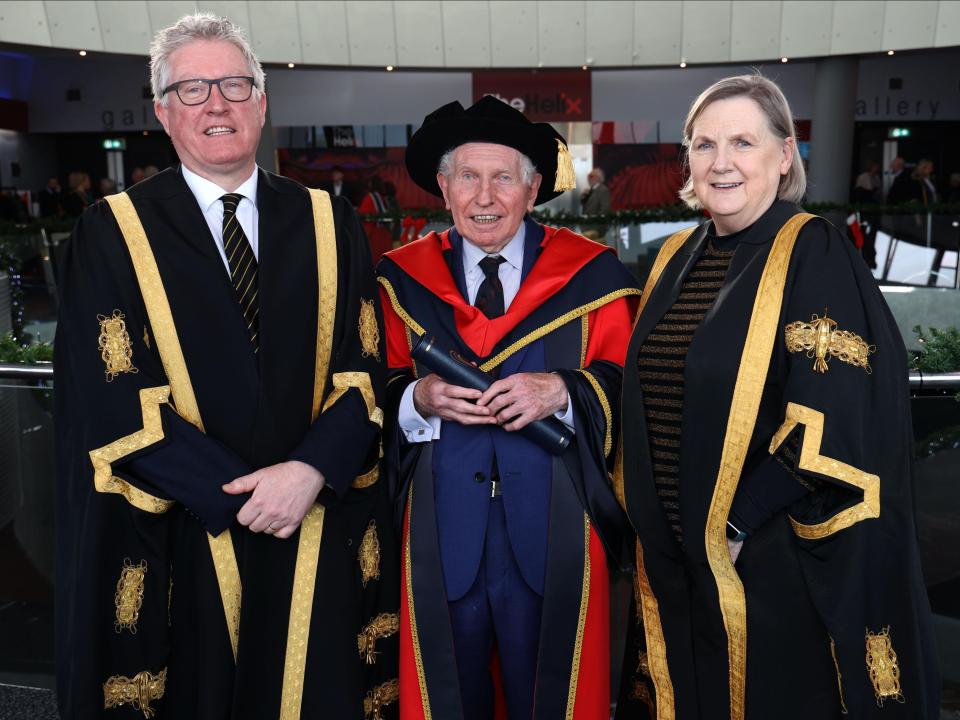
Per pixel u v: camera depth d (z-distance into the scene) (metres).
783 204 2.09
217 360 2.08
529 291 2.32
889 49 12.13
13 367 2.88
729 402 2.00
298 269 2.16
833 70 12.78
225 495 1.96
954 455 2.58
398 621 2.36
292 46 12.19
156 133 16.66
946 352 2.69
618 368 2.34
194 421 2.07
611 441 2.29
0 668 3.02
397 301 2.40
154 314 2.06
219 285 2.09
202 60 2.03
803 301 1.94
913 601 1.88
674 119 15.49
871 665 1.86
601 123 15.52
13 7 10.26
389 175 15.70
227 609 2.07
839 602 1.87
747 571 2.01
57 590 2.13
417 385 2.27
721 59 12.76
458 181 2.28
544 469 2.25
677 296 2.18
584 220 9.43
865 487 1.84
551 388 2.19
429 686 2.23
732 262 2.08
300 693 2.11
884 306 1.98
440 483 2.27
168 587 2.07
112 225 2.08
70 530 2.07
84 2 10.62
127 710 2.03
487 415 2.17
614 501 2.28
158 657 2.05
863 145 16.61
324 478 2.04
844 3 12.20
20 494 2.91
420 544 2.26
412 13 12.48
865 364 1.89
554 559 2.23
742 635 2.02
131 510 2.01
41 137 16.69
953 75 15.88
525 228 2.45
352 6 12.28
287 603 2.11
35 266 8.27
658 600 2.21
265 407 2.06
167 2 11.13
